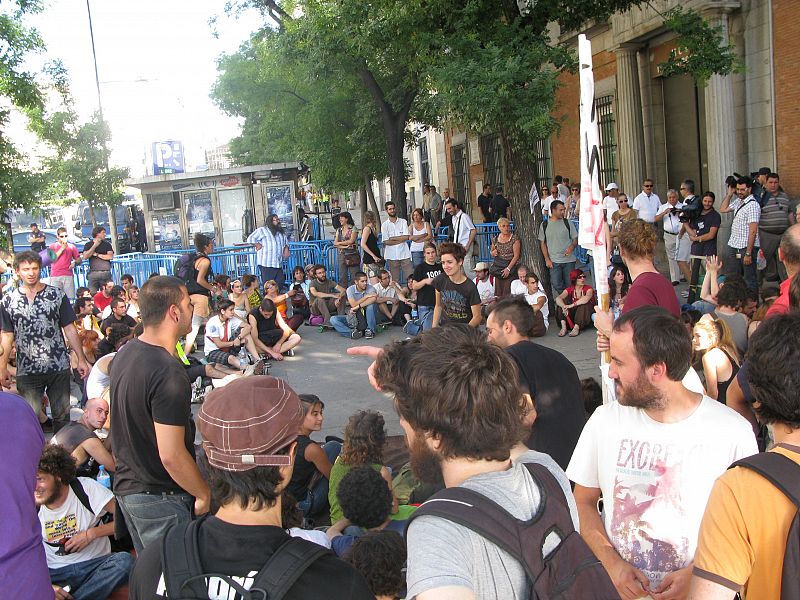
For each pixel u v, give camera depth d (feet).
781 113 44.37
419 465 6.03
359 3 39.81
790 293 11.30
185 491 12.19
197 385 30.71
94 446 17.85
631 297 12.76
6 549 7.93
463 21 36.19
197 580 5.62
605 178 65.36
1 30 50.60
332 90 69.62
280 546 5.82
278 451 6.02
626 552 8.52
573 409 11.95
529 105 34.19
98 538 15.28
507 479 5.54
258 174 60.18
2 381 22.34
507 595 5.06
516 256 40.29
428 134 112.47
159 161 68.90
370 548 10.85
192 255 39.93
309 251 52.70
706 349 15.69
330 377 32.73
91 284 42.88
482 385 5.54
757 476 6.30
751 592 6.33
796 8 42.29
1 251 38.45
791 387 6.48
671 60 37.29
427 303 34.19
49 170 64.23
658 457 8.41
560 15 38.68
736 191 38.83
